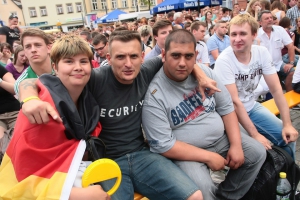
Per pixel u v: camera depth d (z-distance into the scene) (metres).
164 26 3.93
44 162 1.53
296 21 6.64
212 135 2.14
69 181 1.48
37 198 1.43
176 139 2.10
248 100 2.88
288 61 5.46
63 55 1.65
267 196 2.22
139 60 1.95
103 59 5.34
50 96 1.59
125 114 2.01
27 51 2.77
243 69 2.71
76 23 52.38
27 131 1.50
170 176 1.87
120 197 1.88
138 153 2.07
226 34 5.82
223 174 2.84
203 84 2.04
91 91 1.93
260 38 4.90
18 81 2.78
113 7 51.62
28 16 50.94
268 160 2.24
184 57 1.95
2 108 3.17
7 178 1.55
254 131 2.47
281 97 2.71
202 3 12.57
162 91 2.05
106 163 1.50
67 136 1.62
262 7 6.33
